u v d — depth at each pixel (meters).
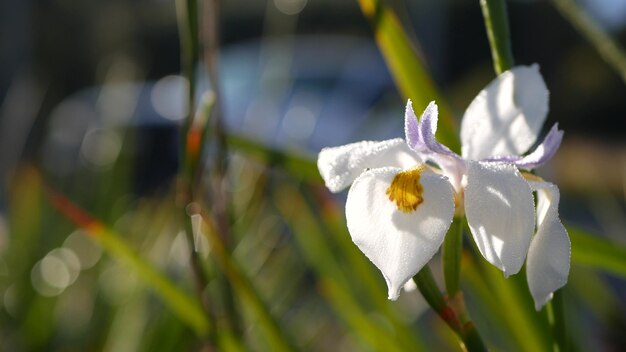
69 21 3.09
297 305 0.71
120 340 0.62
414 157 0.32
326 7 2.04
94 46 2.87
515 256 0.30
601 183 0.80
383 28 0.41
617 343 0.54
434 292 0.32
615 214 0.73
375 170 0.31
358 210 0.31
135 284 0.63
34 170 0.78
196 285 0.44
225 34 3.33
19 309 0.70
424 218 0.30
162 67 3.06
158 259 0.69
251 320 0.54
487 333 0.52
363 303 0.53
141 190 1.62
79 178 0.86
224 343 0.45
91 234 0.46
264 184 0.60
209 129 0.43
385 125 0.94
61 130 1.26
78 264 0.73
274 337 0.45
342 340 0.70
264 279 0.66
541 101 0.35
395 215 0.30
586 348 0.50
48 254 0.74
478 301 0.52
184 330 0.59
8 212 0.90
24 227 0.74
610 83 3.33
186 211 0.43
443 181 0.31
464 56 2.64
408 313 0.62
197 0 0.41
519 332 0.41
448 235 0.33
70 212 0.46
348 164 0.32
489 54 2.62
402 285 0.30
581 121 3.37
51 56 3.06
